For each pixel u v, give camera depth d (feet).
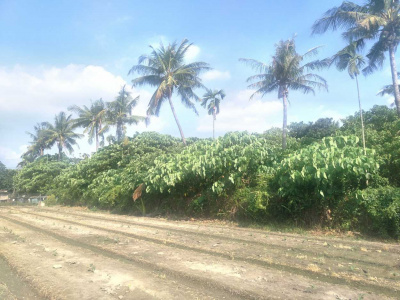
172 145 79.66
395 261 18.06
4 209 75.20
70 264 18.25
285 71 67.51
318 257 19.10
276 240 24.91
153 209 49.32
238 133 40.14
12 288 14.60
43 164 129.08
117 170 68.80
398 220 24.23
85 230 32.30
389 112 54.70
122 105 107.96
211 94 111.65
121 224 37.29
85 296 13.14
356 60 43.04
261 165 36.78
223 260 18.71
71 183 76.38
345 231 27.35
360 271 16.14
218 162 37.29
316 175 27.48
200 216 41.09
